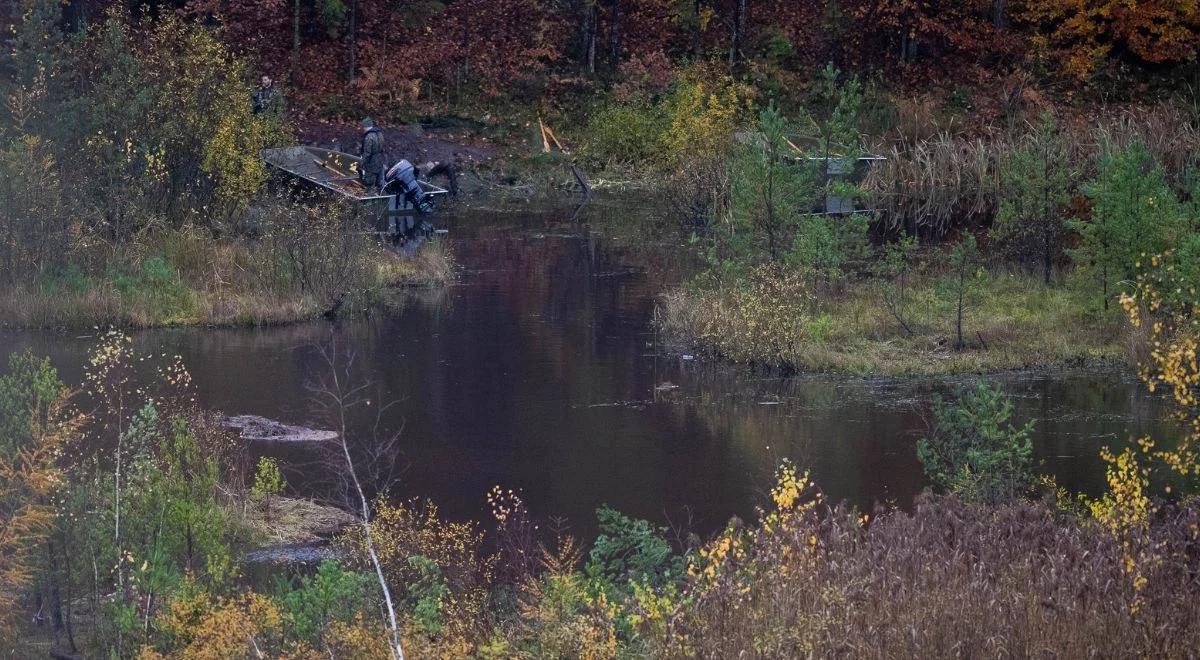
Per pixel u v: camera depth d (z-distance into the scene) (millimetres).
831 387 13664
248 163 21312
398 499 10031
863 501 9992
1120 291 15828
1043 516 7867
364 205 25031
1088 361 14578
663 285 19766
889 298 16625
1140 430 11891
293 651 6359
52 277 16859
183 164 20625
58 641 7027
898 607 6152
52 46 21250
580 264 21719
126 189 19062
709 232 24812
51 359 14125
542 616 6617
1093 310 16047
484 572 8023
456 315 17406
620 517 8258
